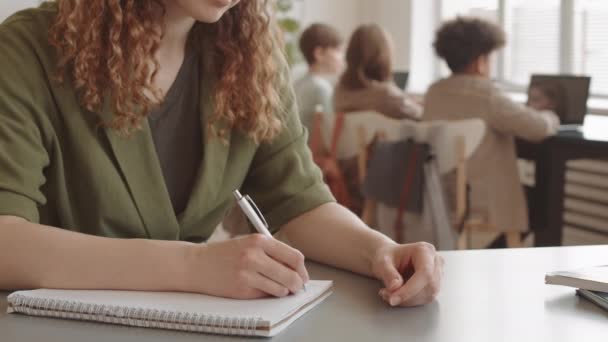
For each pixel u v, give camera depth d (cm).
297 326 90
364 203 365
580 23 500
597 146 330
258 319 86
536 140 348
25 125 110
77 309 91
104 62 115
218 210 129
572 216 360
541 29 527
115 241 102
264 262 97
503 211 354
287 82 137
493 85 352
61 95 114
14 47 113
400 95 397
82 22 112
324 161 368
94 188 117
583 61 500
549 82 372
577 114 364
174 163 124
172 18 119
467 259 124
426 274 100
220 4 110
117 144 117
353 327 90
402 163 333
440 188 333
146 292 98
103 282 99
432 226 331
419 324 92
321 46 471
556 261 123
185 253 100
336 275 115
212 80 125
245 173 130
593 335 89
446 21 369
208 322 87
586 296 102
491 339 87
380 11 632
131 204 118
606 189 357
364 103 397
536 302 101
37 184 110
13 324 90
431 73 614
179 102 124
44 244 101
